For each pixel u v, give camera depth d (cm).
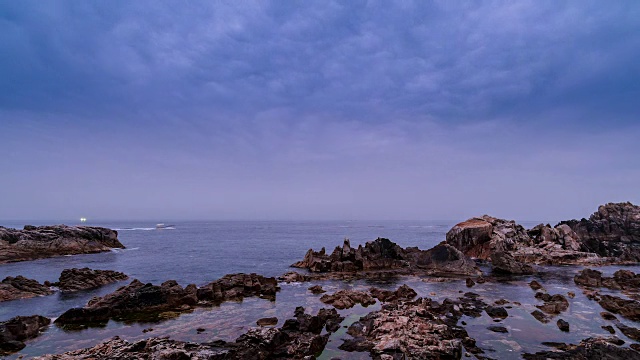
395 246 6216
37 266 5594
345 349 2055
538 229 7188
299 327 2366
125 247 8938
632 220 7756
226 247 9269
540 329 2462
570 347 2089
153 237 13738
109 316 2756
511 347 2117
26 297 3441
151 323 2603
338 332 2372
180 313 2880
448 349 1936
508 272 5138
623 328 2402
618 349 1861
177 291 3247
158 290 3139
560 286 4094
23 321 2402
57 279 4522
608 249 6856
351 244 10544
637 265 5944
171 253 7669
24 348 2094
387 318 2438
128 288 3173
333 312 2756
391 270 5319
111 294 3002
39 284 3756
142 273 5003
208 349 1859
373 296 3534
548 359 1891
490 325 2552
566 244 6762
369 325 2369
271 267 5678
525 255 6266
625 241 7525
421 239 13025
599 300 3231
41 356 1806
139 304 2984
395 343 2008
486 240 6619
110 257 6850
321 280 4591
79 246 7438
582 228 7862
